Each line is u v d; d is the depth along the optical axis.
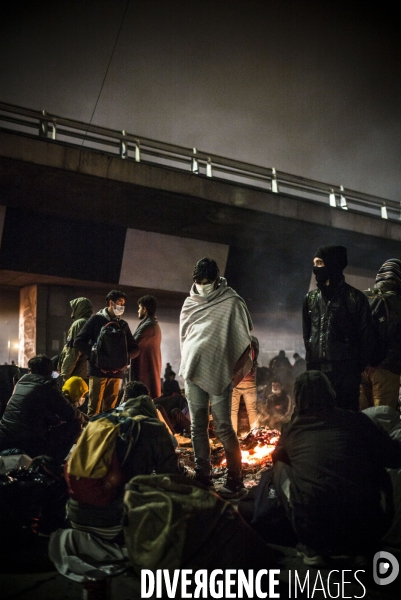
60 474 4.13
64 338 19.77
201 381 4.55
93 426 3.52
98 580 3.01
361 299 4.54
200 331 4.65
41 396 5.13
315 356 4.62
